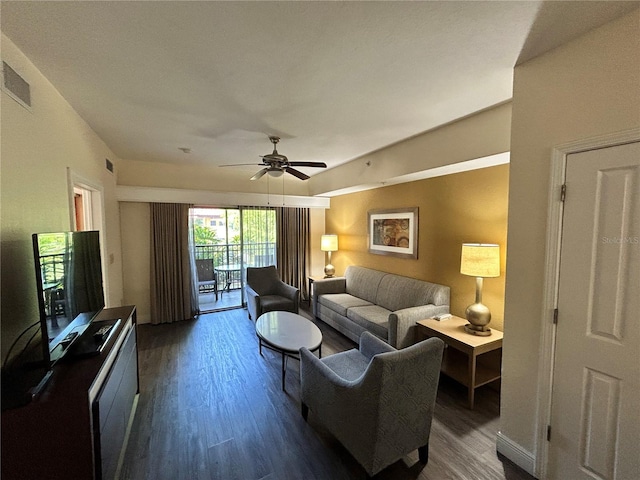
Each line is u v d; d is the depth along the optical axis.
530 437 1.72
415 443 1.74
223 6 1.23
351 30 1.40
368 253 4.70
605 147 1.37
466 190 3.08
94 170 2.87
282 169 3.16
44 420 1.22
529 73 1.67
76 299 1.69
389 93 2.09
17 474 1.20
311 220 5.88
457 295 3.22
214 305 5.43
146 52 1.57
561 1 1.22
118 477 1.68
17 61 1.50
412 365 1.60
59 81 1.86
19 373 1.40
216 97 2.13
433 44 1.52
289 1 1.20
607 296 1.39
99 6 1.22
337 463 1.80
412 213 3.78
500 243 2.76
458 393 2.60
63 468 1.24
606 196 1.38
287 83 1.93
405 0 1.20
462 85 1.97
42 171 1.76
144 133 2.94
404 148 3.29
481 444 1.98
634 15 1.27
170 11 1.26
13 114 1.45
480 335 2.56
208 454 1.86
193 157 4.00
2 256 1.35
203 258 6.20
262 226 5.39
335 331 4.12
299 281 5.68
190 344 3.63
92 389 1.34
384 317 3.40
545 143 1.60
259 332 2.92
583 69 1.44
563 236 1.54
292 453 1.88
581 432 1.51
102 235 3.14
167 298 4.43
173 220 4.48
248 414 2.26
